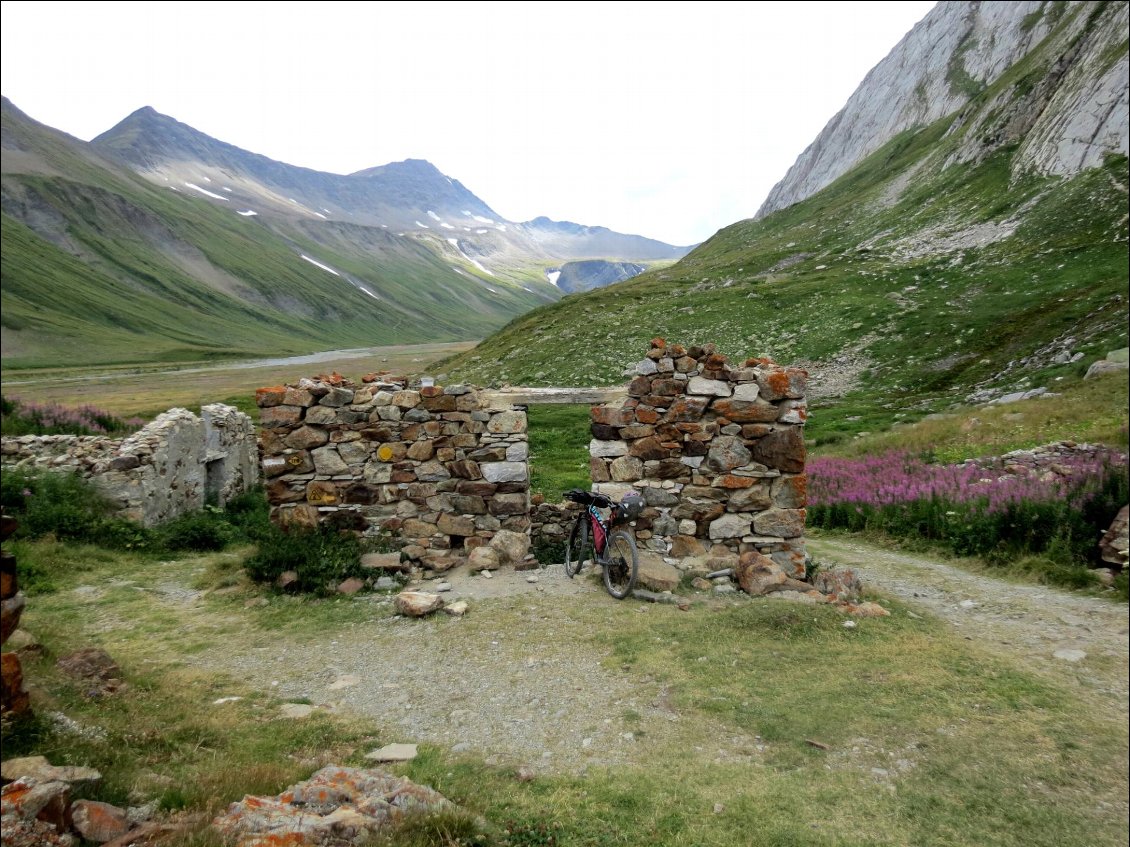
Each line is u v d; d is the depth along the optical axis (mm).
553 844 4590
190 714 6188
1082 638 9117
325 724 6324
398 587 10695
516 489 12086
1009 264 54219
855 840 4840
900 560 13922
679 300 65875
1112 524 12375
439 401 12039
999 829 5094
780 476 11477
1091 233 53125
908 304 52031
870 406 34844
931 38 156000
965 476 16547
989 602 10758
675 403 11734
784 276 72375
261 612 9672
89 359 121812
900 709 6832
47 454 16156
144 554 13633
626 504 10594
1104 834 5070
